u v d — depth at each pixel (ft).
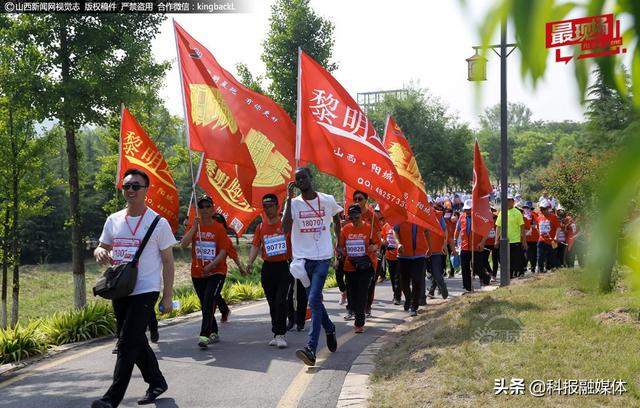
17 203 54.70
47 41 50.37
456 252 62.03
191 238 28.73
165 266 18.62
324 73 26.99
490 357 20.71
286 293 28.48
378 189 26.45
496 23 1.95
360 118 26.78
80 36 50.75
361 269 30.63
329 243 24.79
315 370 23.52
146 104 58.08
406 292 38.27
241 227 37.78
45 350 28.78
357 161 26.43
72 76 50.57
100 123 51.08
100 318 33.14
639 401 16.19
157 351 27.84
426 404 17.37
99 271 132.67
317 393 20.44
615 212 1.93
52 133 55.21
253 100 35.60
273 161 36.47
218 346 28.81
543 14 1.95
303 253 24.53
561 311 25.70
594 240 2.02
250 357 26.22
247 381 22.33
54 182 58.49
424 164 150.61
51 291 111.96
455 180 159.53
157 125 71.82
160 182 31.55
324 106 26.76
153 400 20.13
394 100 155.63
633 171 1.89
